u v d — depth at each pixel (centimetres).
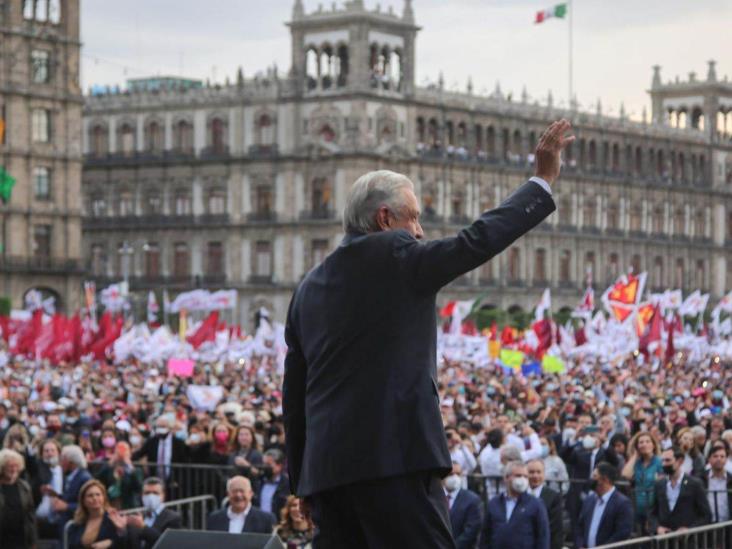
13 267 15675
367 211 1121
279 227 18062
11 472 3031
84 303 16488
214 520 2961
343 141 17712
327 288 1106
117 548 2966
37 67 15975
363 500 1080
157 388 7494
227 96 18325
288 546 2678
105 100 19000
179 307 12912
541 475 3091
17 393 6241
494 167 19338
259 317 18100
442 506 1087
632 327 9562
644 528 3503
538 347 8981
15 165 15762
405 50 18275
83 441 4372
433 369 1096
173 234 18600
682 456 3741
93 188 19025
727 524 2666
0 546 3020
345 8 17650
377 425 1077
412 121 18325
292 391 1155
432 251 1076
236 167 18300
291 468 1165
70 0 16188
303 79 17975
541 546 2880
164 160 18600
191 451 4222
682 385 8106
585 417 4556
